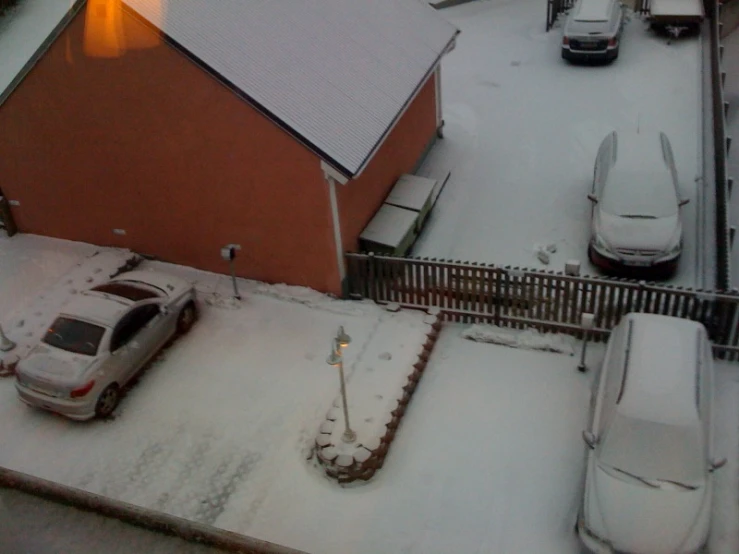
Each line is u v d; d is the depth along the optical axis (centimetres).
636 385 1100
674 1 2483
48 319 1504
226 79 1330
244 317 1509
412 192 1692
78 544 640
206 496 1169
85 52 1417
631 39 2522
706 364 1157
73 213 1694
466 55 2512
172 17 1352
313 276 1534
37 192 1694
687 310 1310
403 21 1781
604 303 1360
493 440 1225
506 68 2406
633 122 2050
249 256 1567
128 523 654
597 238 1528
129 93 1435
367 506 1137
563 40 2336
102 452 1254
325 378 1351
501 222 1728
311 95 1422
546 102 2195
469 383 1334
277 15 1528
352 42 1608
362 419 1218
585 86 2255
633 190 1566
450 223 1741
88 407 1273
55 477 1212
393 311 1480
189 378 1384
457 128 2112
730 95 2408
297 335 1453
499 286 1401
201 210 1542
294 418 1286
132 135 1493
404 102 1562
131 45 1369
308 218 1445
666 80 2241
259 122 1360
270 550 619
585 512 1028
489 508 1122
